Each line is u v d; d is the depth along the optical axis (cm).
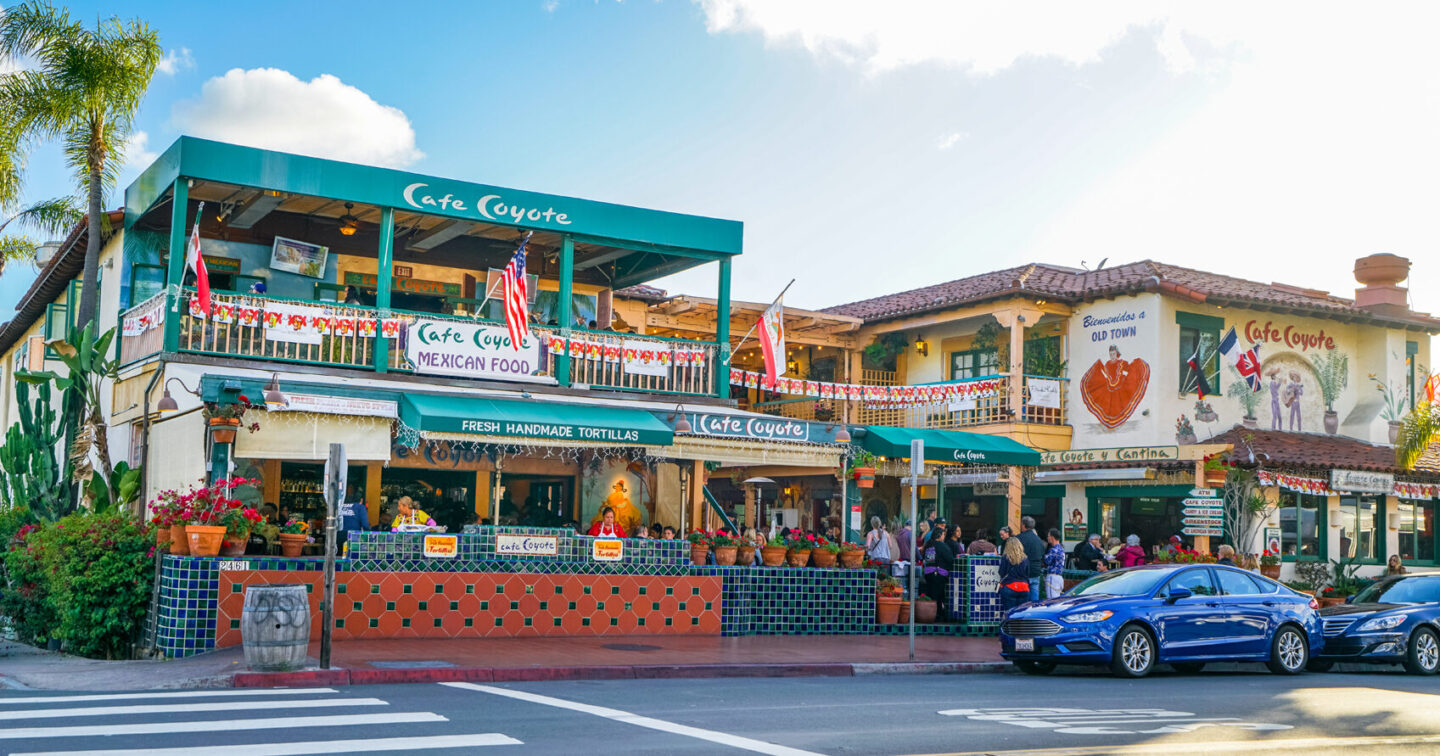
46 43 2269
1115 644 1518
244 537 1523
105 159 2309
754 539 1939
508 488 2308
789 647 1684
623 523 2359
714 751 863
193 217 2131
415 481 2222
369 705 1062
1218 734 1002
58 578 1556
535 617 1695
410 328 1966
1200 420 2777
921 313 3111
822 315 3123
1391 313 3031
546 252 2406
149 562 1538
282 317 1877
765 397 3497
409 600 1617
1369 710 1197
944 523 2103
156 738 866
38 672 1299
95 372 1981
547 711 1051
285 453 1645
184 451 1766
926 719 1059
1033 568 2012
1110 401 2838
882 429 2145
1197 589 1620
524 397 1973
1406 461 2603
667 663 1438
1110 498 2777
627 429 1808
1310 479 2609
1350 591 2481
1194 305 2803
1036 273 3191
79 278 2550
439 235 2233
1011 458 2159
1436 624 1762
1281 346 2942
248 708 1029
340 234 2231
